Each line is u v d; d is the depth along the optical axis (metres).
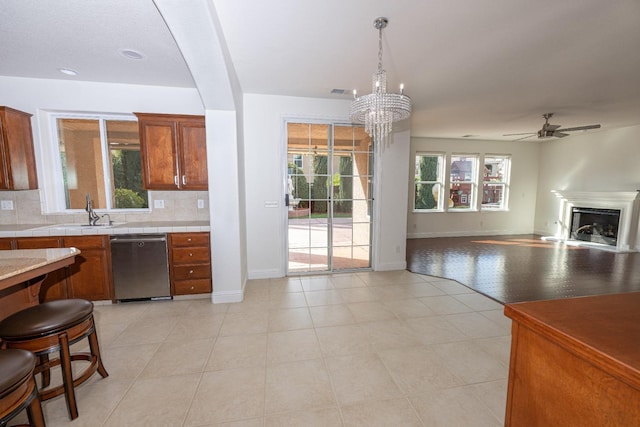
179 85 3.30
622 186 5.68
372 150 4.12
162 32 2.20
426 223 7.01
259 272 3.85
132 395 1.73
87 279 2.92
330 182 4.03
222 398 1.71
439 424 1.53
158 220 3.54
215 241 3.04
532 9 1.87
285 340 2.35
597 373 0.79
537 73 2.95
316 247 4.09
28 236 2.79
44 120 3.25
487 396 1.74
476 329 2.54
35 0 1.80
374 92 2.29
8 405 1.04
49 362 1.69
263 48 2.42
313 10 1.89
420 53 2.51
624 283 3.75
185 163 3.22
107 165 3.49
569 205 6.59
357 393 1.75
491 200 7.40
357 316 2.79
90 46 2.41
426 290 3.48
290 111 3.70
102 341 2.34
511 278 3.93
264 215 3.77
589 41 2.29
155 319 2.71
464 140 6.99
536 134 5.32
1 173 2.89
